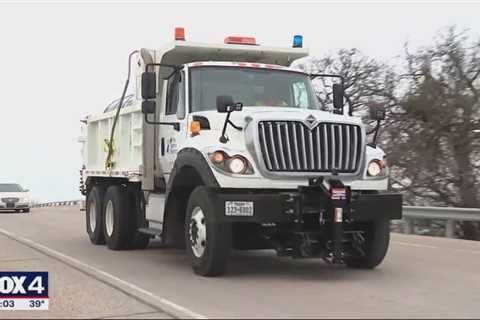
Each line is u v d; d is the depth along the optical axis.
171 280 8.57
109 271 9.38
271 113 8.52
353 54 23.03
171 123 9.88
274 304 7.07
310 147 8.42
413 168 19.62
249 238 8.83
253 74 9.93
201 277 8.80
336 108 10.49
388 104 20.81
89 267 9.67
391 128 20.42
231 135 8.45
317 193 8.27
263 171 8.23
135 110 11.27
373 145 9.24
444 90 19.66
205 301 7.20
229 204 8.09
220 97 8.50
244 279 8.68
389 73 21.38
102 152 13.41
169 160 10.12
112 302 7.09
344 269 9.65
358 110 21.33
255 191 8.32
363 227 9.35
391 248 12.63
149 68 10.90
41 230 16.78
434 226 17.69
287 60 11.29
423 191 19.62
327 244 8.34
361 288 8.09
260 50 10.91
